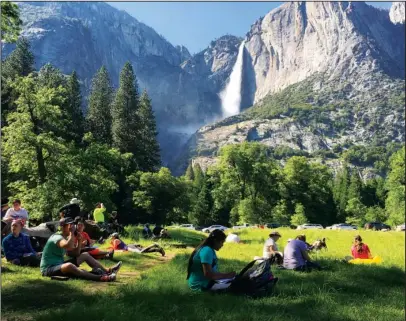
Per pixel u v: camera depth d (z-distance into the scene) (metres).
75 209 12.77
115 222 21.48
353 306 6.52
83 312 5.07
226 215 88.06
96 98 69.69
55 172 26.67
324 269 10.50
